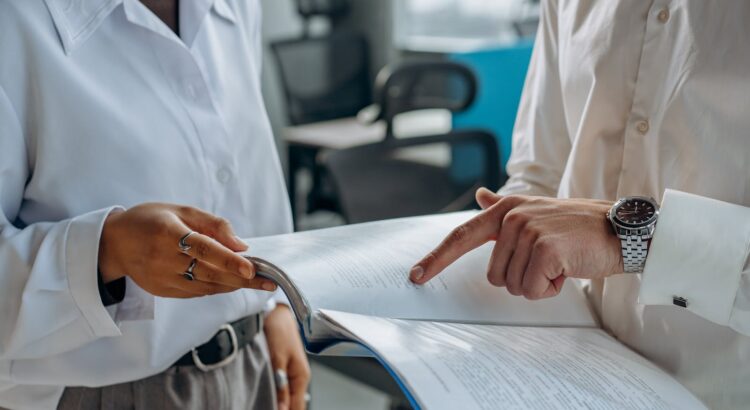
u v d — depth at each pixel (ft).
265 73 16.24
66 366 3.14
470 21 16.38
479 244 2.77
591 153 3.11
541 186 3.58
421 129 14.12
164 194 3.15
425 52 16.42
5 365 3.10
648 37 2.90
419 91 15.42
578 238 2.61
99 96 3.01
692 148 2.81
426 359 2.34
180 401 3.31
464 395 2.23
